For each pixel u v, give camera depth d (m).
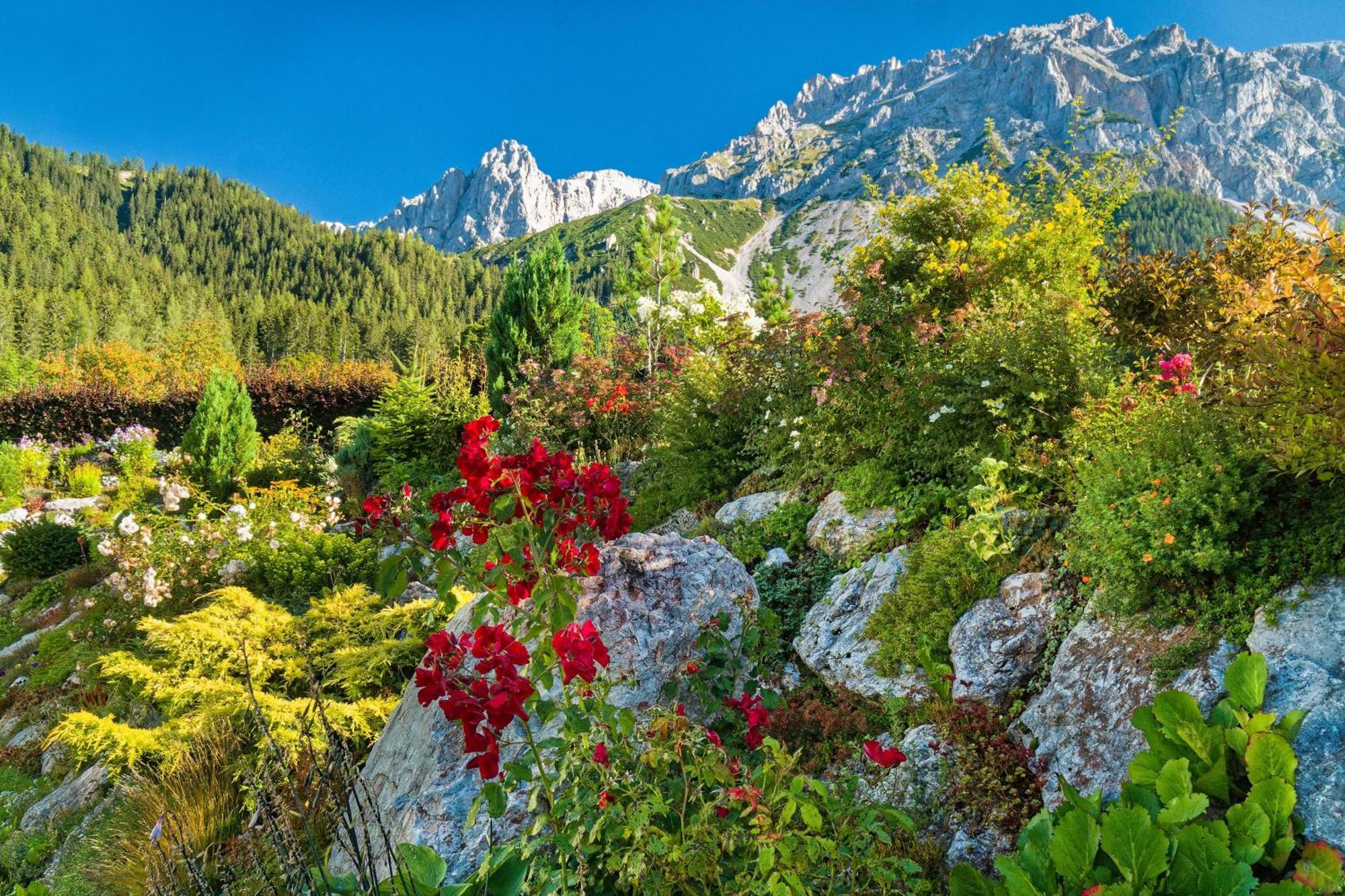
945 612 4.11
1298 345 2.83
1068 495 4.45
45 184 146.38
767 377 8.13
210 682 5.24
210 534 8.89
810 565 5.52
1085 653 3.37
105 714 6.38
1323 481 3.08
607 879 2.61
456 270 158.50
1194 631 3.03
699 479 7.81
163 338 83.88
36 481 19.33
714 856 2.34
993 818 3.13
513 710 2.13
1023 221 10.70
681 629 3.98
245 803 4.24
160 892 2.77
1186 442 3.50
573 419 10.98
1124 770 2.84
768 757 3.18
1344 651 2.58
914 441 5.74
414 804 3.42
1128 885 2.02
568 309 14.16
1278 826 2.18
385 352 96.44
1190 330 5.57
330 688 5.73
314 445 16.50
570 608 2.43
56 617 9.91
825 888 2.54
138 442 19.47
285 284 144.12
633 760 2.69
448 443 12.97
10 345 71.31
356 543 8.66
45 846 5.03
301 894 2.59
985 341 5.79
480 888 2.54
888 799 3.41
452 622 4.51
